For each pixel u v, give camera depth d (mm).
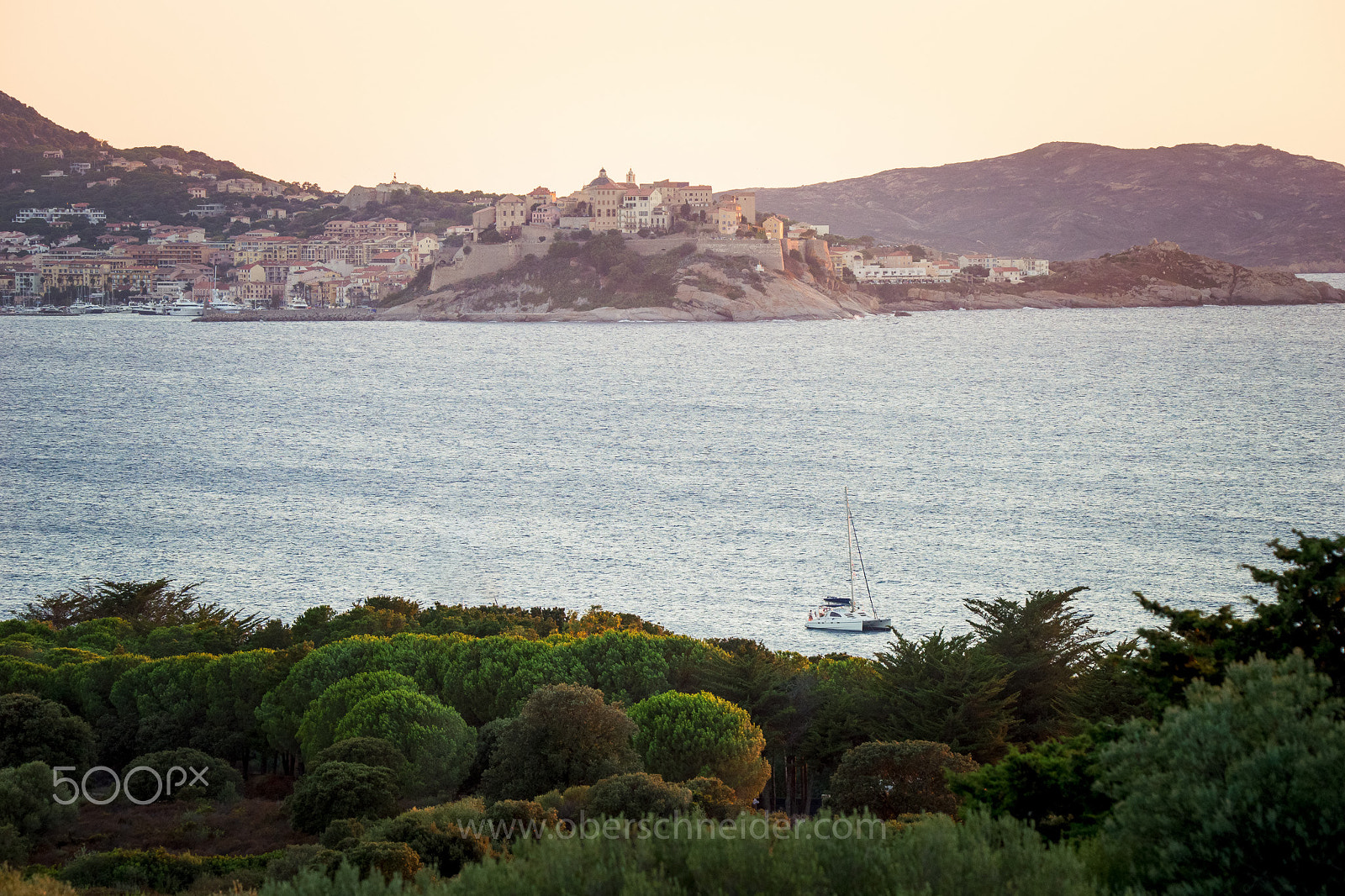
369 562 123688
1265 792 22031
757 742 53500
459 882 24234
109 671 67000
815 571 119312
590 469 184000
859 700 58500
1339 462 183125
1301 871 21484
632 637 67000
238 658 66875
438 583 114938
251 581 116250
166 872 44688
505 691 62906
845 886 22469
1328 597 29891
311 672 63875
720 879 22734
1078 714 53500
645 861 23844
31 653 75188
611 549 129250
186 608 103688
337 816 48375
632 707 57375
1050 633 62219
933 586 112688
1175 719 24406
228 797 56219
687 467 185500
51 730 57094
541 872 23562
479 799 48719
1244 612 101188
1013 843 23844
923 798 46688
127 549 129750
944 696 54906
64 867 45875
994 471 178500
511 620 84938
